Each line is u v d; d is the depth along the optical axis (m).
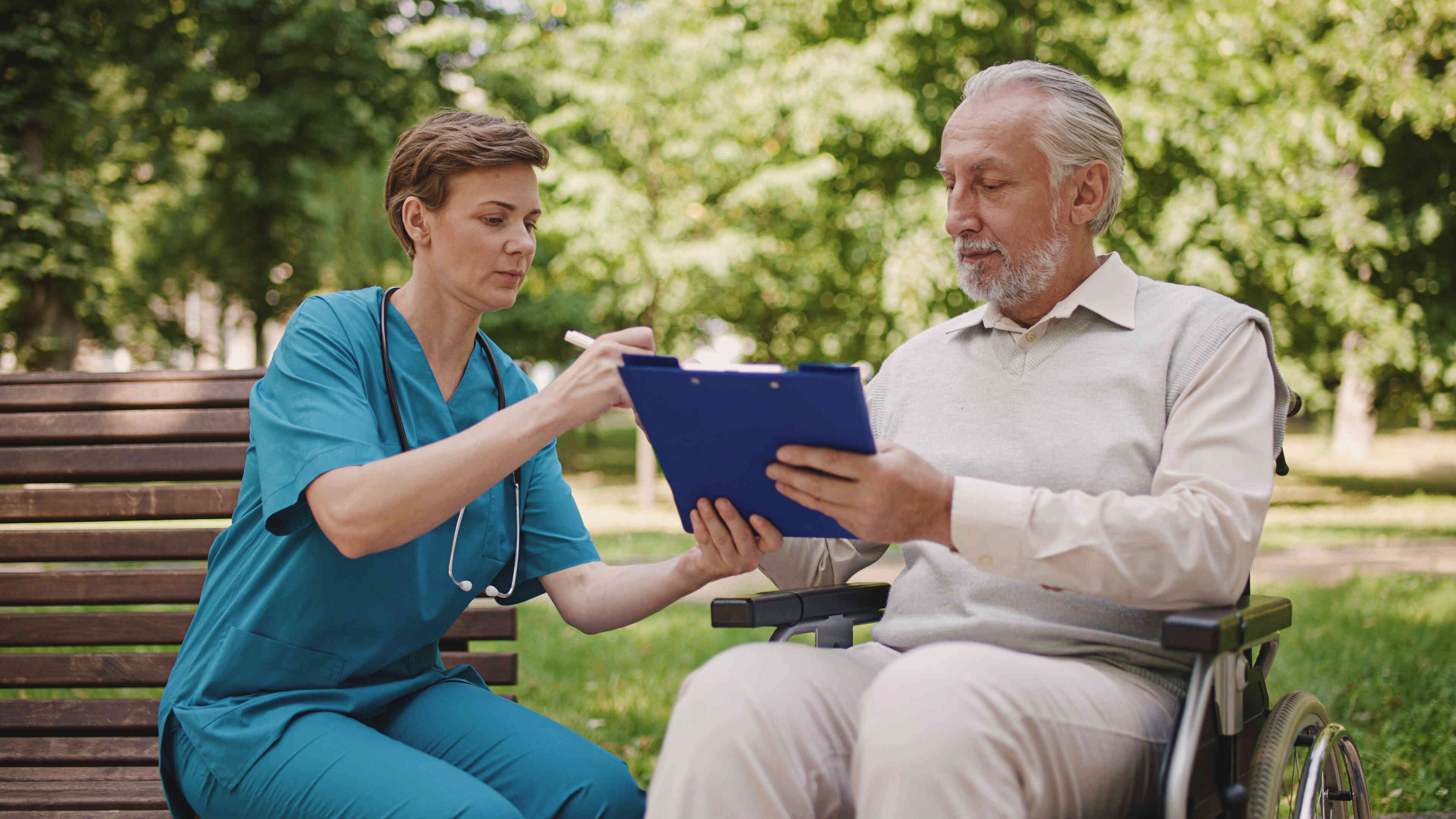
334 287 16.38
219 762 1.72
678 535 10.18
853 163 10.98
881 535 1.59
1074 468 1.80
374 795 1.61
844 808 1.56
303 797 1.65
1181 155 10.24
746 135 11.03
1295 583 6.78
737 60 11.07
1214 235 10.25
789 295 12.63
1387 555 8.37
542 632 5.69
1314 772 1.66
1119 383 1.82
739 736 1.46
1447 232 11.98
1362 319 10.62
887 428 2.08
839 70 9.81
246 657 1.77
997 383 1.93
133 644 2.31
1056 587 1.58
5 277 9.24
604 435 29.22
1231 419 1.71
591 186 11.30
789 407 1.43
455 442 1.63
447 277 1.85
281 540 1.79
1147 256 10.23
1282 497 13.60
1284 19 10.03
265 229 13.95
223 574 1.87
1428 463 17.72
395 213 1.89
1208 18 9.72
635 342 1.70
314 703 1.78
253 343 18.50
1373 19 10.31
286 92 11.76
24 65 9.43
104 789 2.08
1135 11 10.03
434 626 1.92
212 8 11.53
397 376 1.87
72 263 9.52
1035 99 1.88
